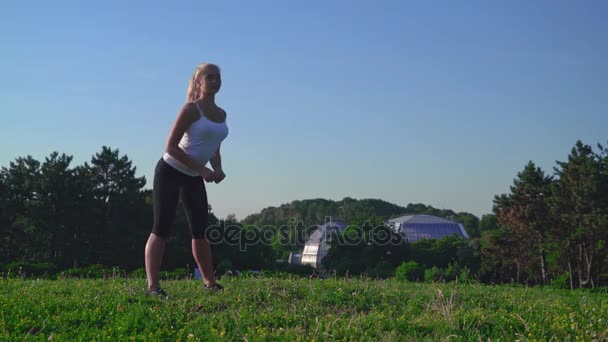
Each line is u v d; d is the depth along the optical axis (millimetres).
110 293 7625
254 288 8039
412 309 7172
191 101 7320
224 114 7543
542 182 65250
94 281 9891
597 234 53250
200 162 7336
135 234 53250
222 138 7473
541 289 12609
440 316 6598
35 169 53562
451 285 11352
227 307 7000
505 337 5742
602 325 6547
